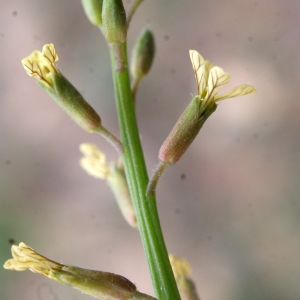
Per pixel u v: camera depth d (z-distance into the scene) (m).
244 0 0.18
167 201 0.18
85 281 0.11
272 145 0.18
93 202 0.18
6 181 0.18
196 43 0.18
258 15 0.18
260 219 0.18
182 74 0.18
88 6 0.12
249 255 0.18
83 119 0.11
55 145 0.18
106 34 0.12
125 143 0.12
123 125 0.12
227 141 0.18
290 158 0.18
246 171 0.18
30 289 0.17
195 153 0.18
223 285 0.17
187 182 0.18
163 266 0.11
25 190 0.18
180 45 0.18
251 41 0.18
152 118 0.18
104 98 0.18
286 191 0.18
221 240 0.18
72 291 0.17
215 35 0.18
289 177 0.18
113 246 0.18
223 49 0.18
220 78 0.11
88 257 0.18
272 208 0.18
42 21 0.18
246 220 0.18
